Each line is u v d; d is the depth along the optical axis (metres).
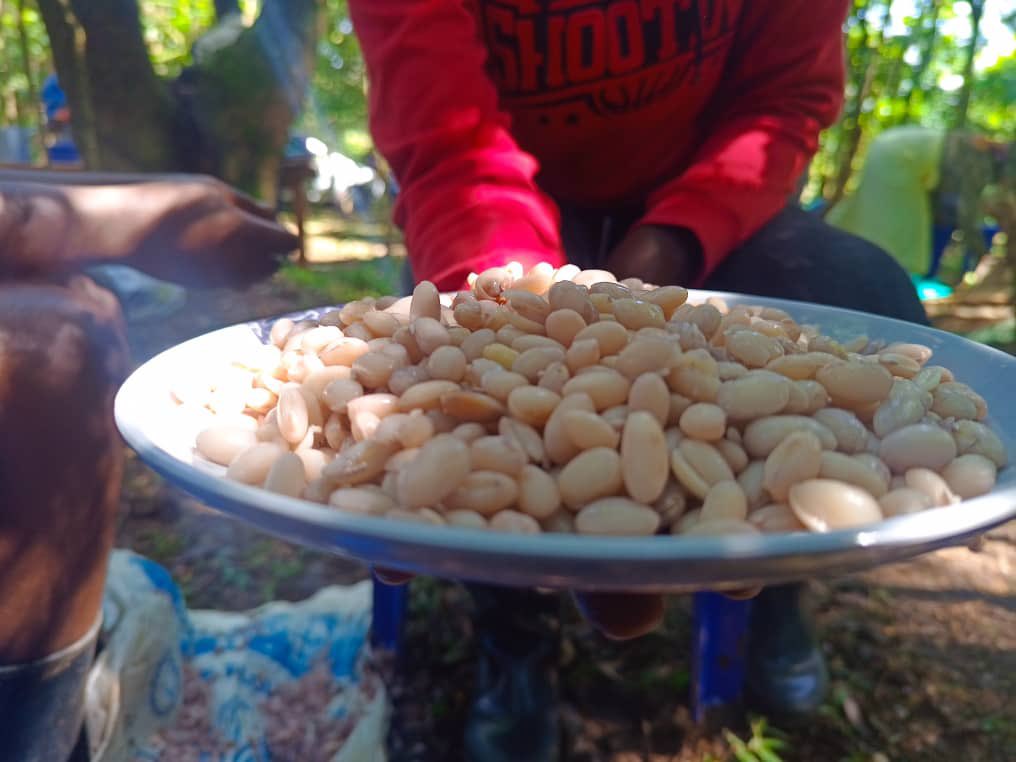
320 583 0.60
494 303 0.30
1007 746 0.47
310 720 0.46
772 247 0.51
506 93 0.51
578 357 0.24
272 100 1.08
